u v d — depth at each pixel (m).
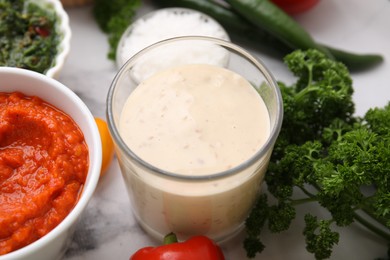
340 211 0.30
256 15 0.39
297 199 0.34
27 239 0.27
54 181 0.28
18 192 0.28
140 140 0.28
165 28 0.39
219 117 0.29
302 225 0.33
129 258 0.32
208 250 0.29
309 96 0.33
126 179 0.30
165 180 0.27
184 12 0.40
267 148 0.27
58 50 0.37
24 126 0.29
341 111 0.34
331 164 0.29
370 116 0.32
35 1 0.38
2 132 0.29
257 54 0.41
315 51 0.34
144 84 0.31
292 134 0.33
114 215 0.34
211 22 0.40
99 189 0.35
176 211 0.29
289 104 0.33
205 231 0.31
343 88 0.33
